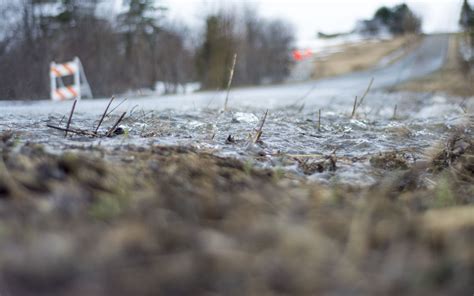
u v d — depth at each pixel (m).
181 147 2.78
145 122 4.67
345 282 1.21
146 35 30.98
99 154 2.42
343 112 7.53
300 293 1.16
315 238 1.41
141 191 1.87
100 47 23.83
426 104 10.44
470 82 12.26
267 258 1.28
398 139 4.31
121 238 1.34
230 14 30.28
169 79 31.45
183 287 1.15
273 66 41.19
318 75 46.94
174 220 1.53
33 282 1.12
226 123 5.00
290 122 5.39
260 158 2.99
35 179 1.85
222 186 2.08
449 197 2.12
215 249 1.32
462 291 1.20
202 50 30.94
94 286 1.13
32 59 18.59
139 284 1.14
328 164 2.94
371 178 2.66
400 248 1.41
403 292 1.19
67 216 1.53
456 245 1.40
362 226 1.54
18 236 1.34
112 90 22.73
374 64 56.12
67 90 14.77
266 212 1.68
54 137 3.29
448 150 3.18
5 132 3.37
